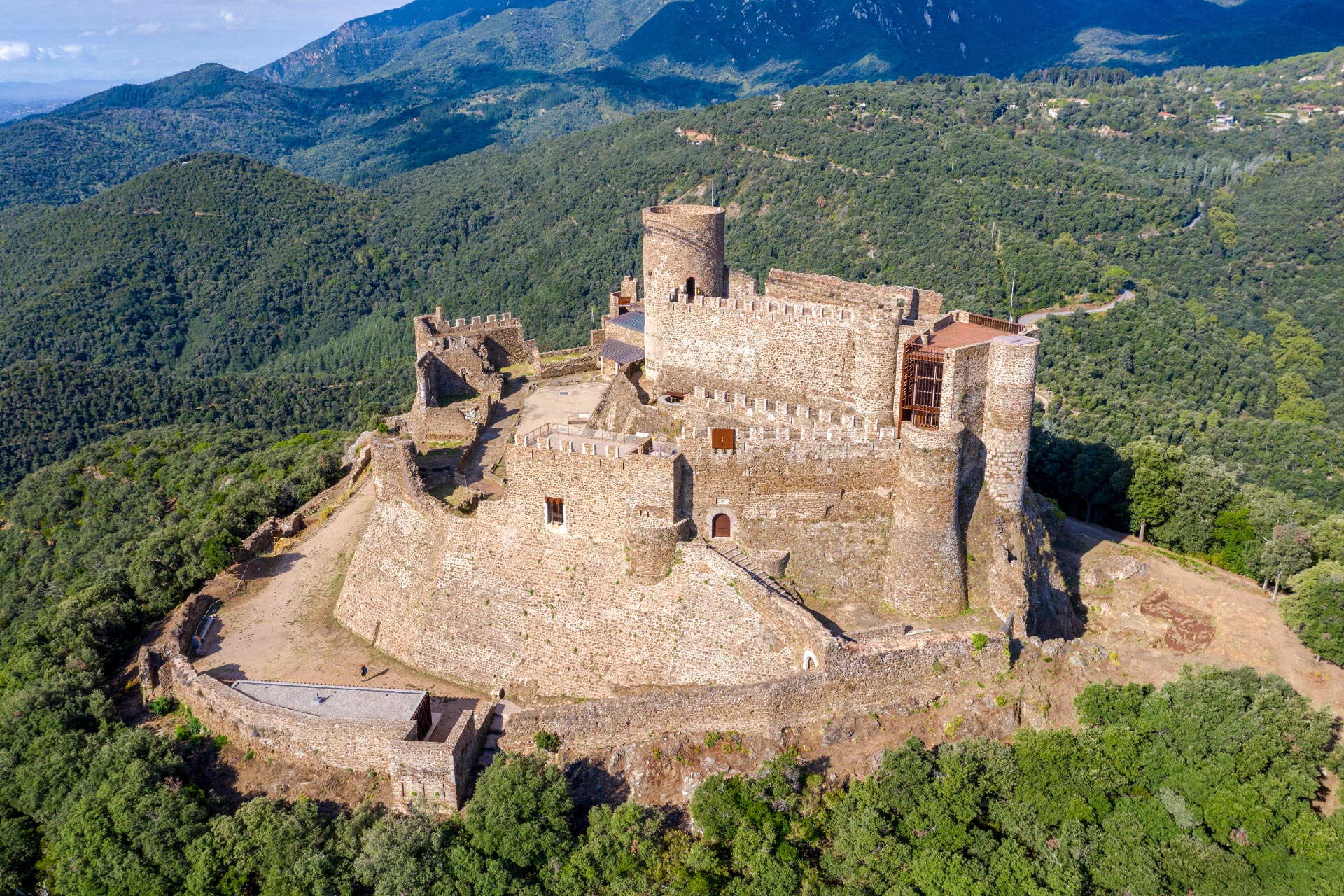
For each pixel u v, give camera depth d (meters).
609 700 51.41
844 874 46.66
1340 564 69.25
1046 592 64.38
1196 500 80.38
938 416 59.94
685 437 57.97
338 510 78.50
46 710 54.66
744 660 54.00
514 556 60.44
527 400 81.19
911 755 49.00
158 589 68.25
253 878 46.69
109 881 46.34
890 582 59.34
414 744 48.53
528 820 46.91
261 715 52.44
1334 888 45.31
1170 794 49.75
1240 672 56.97
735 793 48.22
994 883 45.31
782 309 66.75
